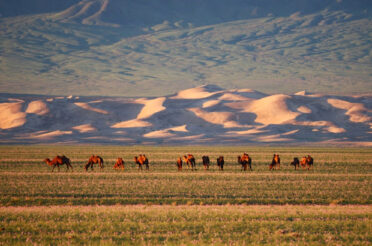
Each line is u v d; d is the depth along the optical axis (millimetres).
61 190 70750
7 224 42562
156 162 132500
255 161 136375
